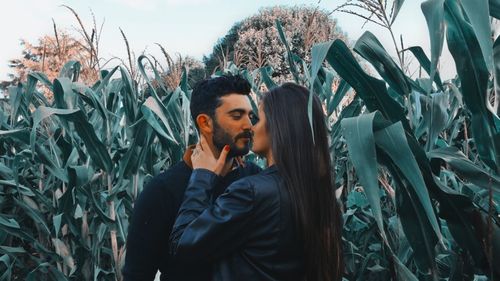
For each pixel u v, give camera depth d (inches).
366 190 50.4
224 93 57.3
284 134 52.5
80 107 109.0
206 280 56.1
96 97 103.4
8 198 133.2
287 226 50.4
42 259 118.7
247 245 51.1
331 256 52.2
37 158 116.1
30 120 120.8
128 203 102.7
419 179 51.9
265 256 50.4
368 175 50.4
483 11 48.3
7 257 115.7
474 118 58.1
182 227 52.4
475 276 68.1
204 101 57.8
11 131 107.0
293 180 51.3
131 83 104.7
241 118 57.4
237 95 57.8
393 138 53.7
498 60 55.6
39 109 87.4
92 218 118.3
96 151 95.9
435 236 60.9
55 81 102.3
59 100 104.8
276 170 53.6
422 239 61.3
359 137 51.7
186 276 57.0
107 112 109.0
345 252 95.3
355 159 51.1
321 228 51.6
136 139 98.0
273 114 53.7
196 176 55.6
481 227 57.4
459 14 54.9
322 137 53.3
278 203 50.5
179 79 129.6
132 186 102.2
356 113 93.4
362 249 97.1
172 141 93.2
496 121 56.7
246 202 50.0
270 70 130.6
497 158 57.1
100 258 124.9
